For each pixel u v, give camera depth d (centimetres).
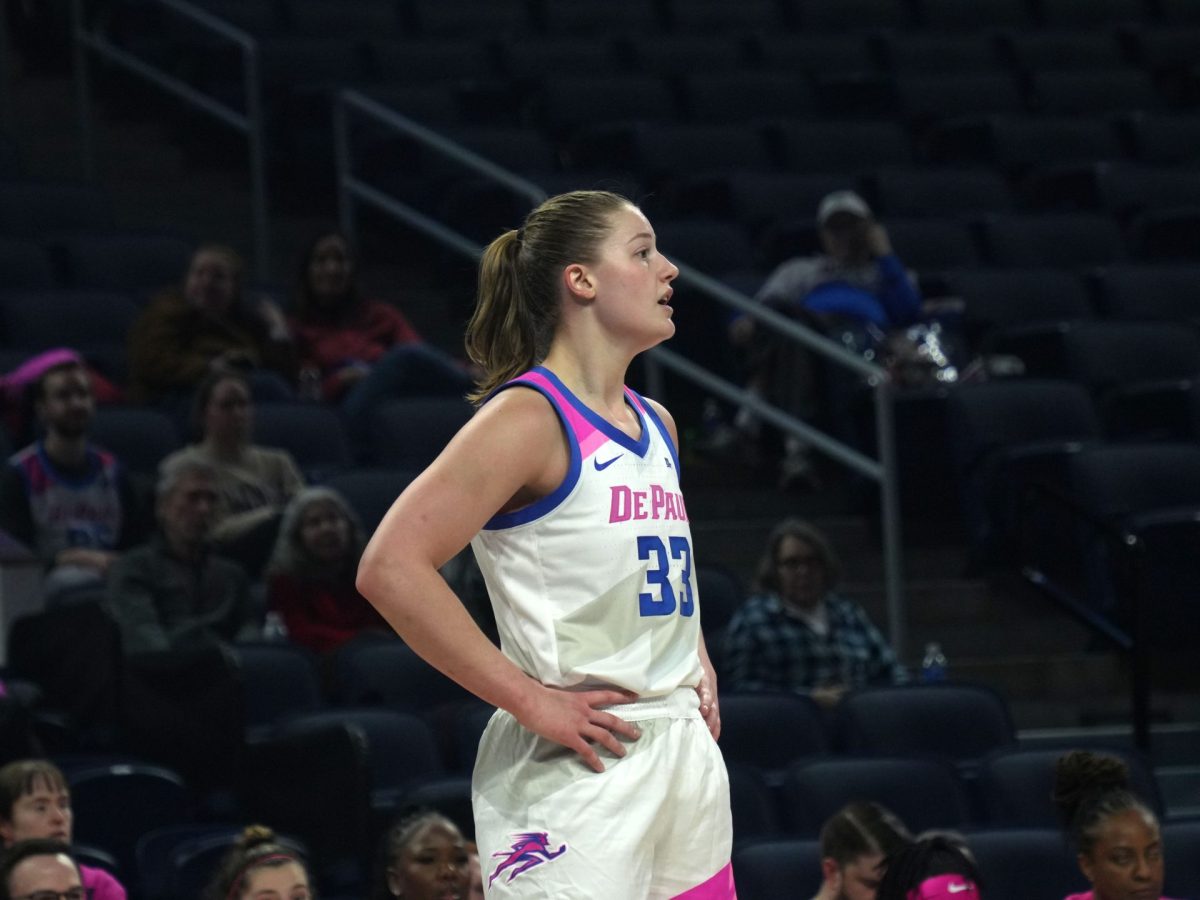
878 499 2295
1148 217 2931
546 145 2967
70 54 3112
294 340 2377
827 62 3481
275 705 1667
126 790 1450
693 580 701
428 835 1148
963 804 1590
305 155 2927
